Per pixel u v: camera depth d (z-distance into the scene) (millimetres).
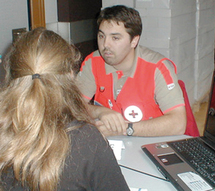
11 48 762
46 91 689
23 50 709
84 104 795
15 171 675
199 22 3113
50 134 677
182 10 2666
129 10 1489
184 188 932
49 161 667
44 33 739
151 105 1653
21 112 679
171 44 2520
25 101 677
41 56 697
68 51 748
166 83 1560
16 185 700
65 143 681
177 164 1079
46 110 688
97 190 736
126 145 1321
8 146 680
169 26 2443
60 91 709
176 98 1529
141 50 1657
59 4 2725
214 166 1046
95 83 1769
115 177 746
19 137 672
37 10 2398
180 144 1227
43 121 683
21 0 2234
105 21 1495
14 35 2186
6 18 2098
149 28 2531
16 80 702
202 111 3449
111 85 1689
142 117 1662
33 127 671
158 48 2531
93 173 714
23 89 687
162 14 2443
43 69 695
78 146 696
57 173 671
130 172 1105
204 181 967
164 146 1225
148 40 2561
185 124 1471
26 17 2322
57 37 750
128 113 1667
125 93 1653
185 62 2908
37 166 666
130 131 1405
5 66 766
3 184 708
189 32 2912
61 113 714
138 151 1262
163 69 1585
